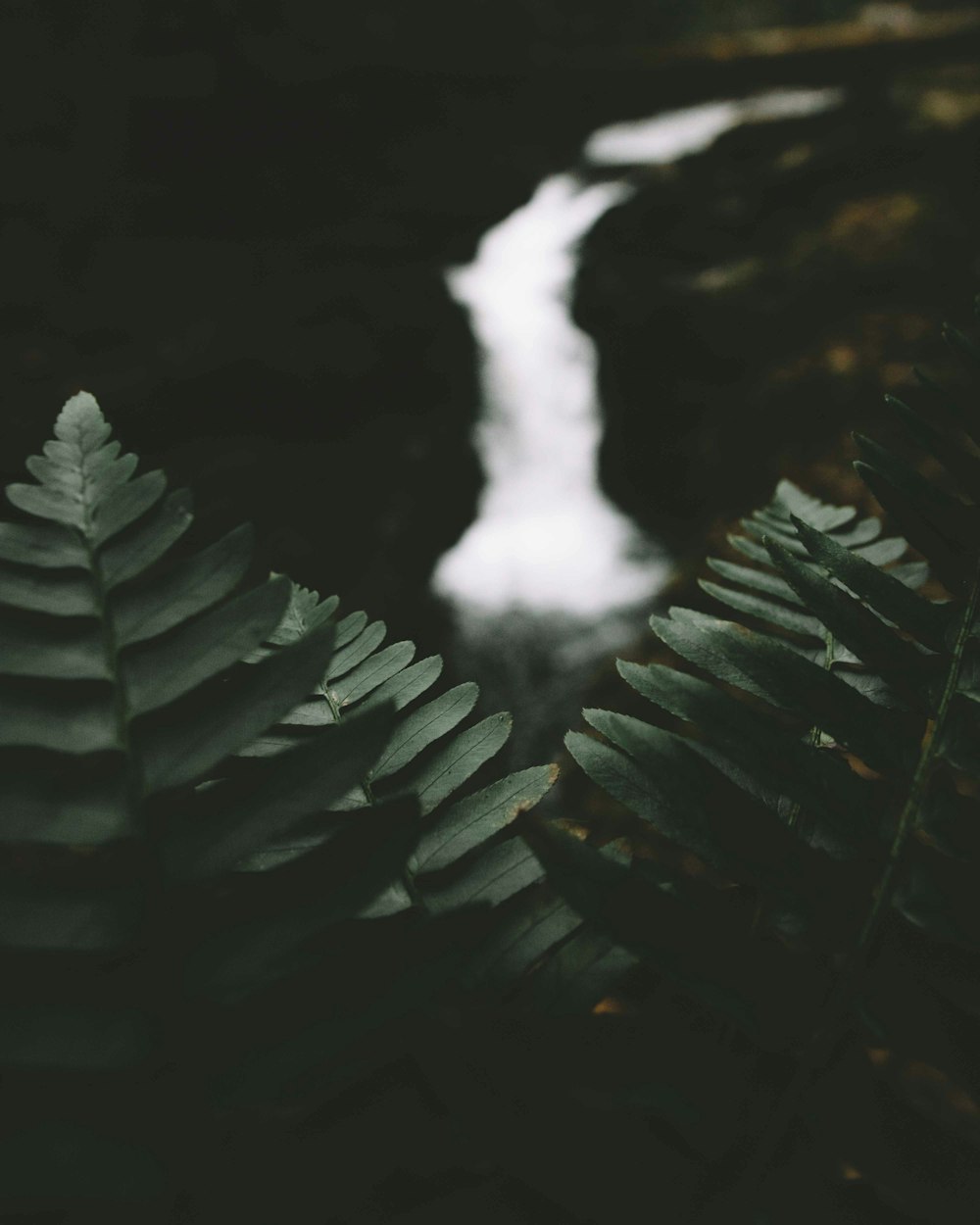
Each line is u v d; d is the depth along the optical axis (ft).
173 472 11.17
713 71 24.48
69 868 0.85
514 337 15.15
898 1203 0.95
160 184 18.47
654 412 12.69
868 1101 1.00
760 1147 0.96
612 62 25.04
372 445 12.76
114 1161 0.81
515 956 1.03
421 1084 0.97
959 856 0.98
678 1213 0.93
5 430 10.60
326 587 9.84
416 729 1.25
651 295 13.51
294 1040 0.84
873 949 0.99
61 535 1.00
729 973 0.96
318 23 24.71
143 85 18.54
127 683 0.90
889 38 23.71
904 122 15.11
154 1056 0.82
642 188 17.94
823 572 1.45
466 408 13.87
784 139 17.40
